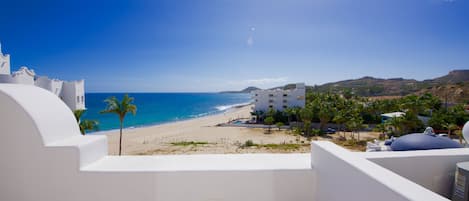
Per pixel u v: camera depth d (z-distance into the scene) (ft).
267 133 147.95
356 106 177.06
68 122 10.61
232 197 9.89
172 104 429.38
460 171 8.36
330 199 8.66
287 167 10.18
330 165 8.63
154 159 11.14
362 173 6.70
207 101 538.06
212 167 10.08
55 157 9.10
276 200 10.03
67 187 9.23
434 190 9.54
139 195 9.53
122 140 124.77
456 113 121.70
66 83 89.35
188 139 129.90
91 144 10.09
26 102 9.23
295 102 213.87
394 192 5.49
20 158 9.05
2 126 8.96
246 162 10.87
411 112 116.98
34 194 9.15
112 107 77.92
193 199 9.75
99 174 9.35
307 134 140.97
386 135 125.29
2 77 25.43
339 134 139.74
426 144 12.80
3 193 9.15
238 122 203.72
